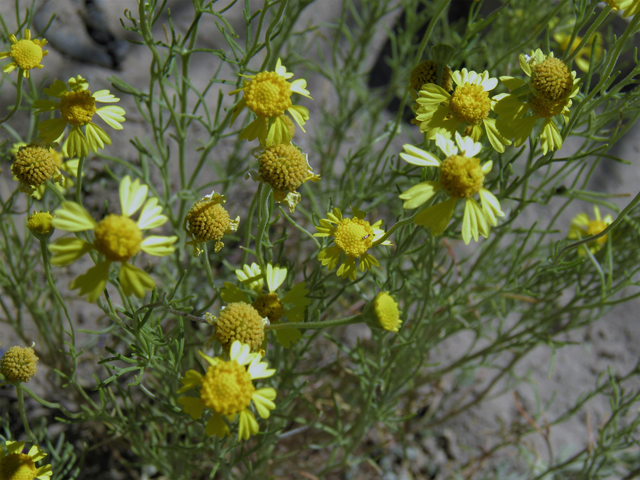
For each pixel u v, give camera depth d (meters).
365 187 0.25
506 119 0.17
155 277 0.31
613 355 0.37
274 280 0.18
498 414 0.35
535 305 0.26
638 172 0.41
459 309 0.25
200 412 0.15
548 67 0.17
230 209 0.35
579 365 0.37
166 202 0.24
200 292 0.30
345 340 0.34
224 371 0.15
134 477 0.29
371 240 0.18
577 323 0.27
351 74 0.32
